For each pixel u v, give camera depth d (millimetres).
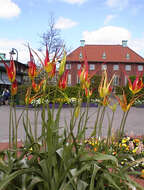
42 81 1869
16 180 1677
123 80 54062
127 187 1837
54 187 1614
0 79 28219
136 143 5074
